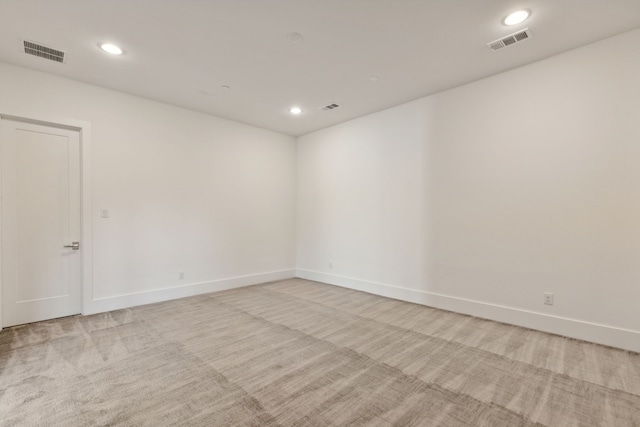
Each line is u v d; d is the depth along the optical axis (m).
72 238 3.63
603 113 2.82
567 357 2.57
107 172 3.79
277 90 3.89
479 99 3.60
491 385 2.16
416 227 4.21
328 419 1.80
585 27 2.61
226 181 4.99
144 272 4.11
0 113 3.13
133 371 2.34
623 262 2.73
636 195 2.67
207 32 2.66
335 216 5.32
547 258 3.13
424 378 2.26
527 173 3.26
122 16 2.45
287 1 2.27
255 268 5.39
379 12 2.40
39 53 3.00
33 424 1.75
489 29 2.62
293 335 3.06
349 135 5.09
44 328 3.21
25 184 3.33
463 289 3.75
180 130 4.46
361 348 2.77
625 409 1.90
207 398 2.01
